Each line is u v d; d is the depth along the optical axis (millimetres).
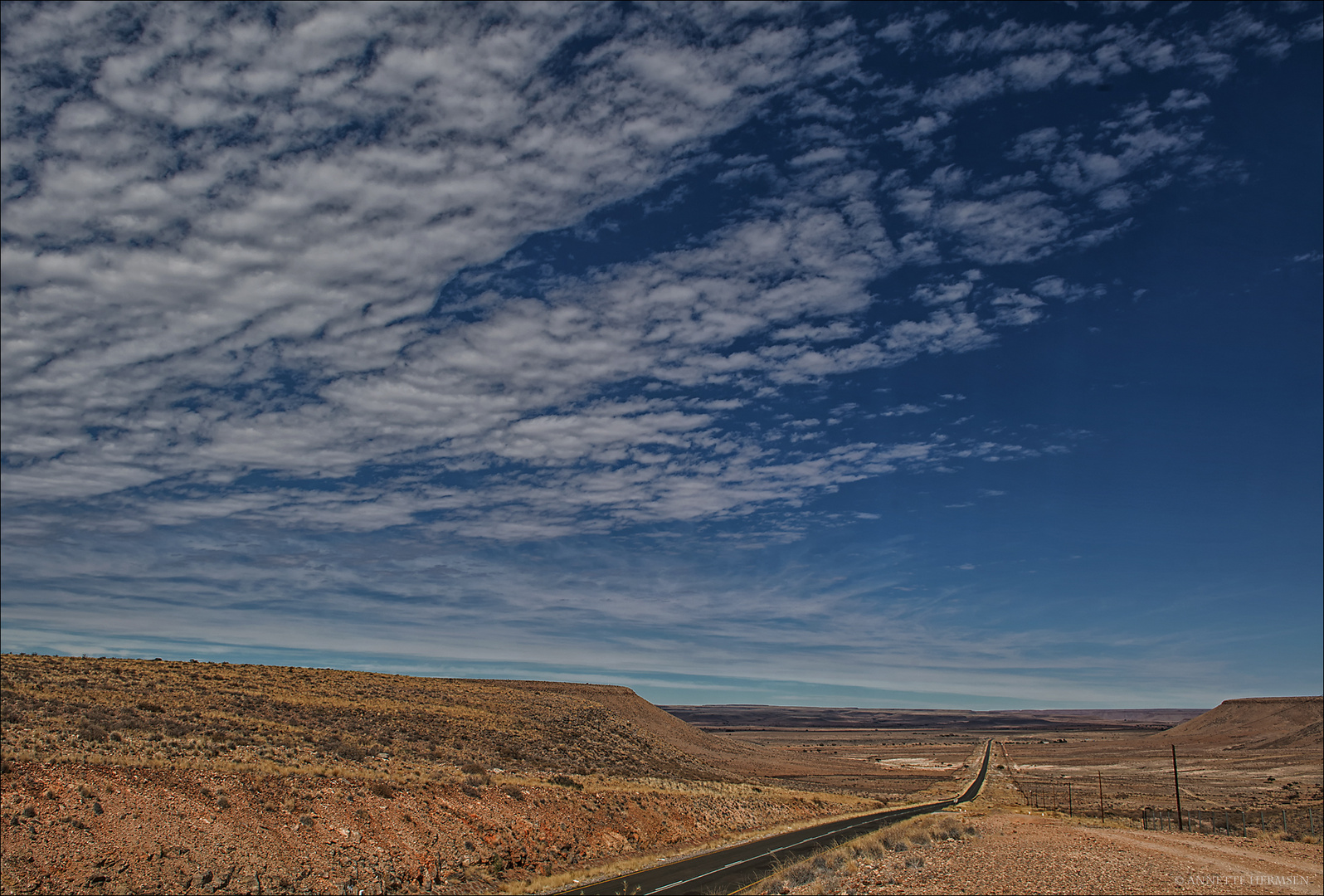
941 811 76688
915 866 32250
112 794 28750
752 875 35188
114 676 64312
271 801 32375
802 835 54062
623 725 122000
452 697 99188
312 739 50250
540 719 102562
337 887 28734
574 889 31609
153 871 25781
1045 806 86875
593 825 45062
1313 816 74062
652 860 40938
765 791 83938
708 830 53875
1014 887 26797
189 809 29625
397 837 33625
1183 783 123750
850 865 33438
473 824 37875
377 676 102750
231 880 26812
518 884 32906
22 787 27344
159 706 52781
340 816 33344
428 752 58875
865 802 86875
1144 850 38344
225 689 67750
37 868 24000
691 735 146500
